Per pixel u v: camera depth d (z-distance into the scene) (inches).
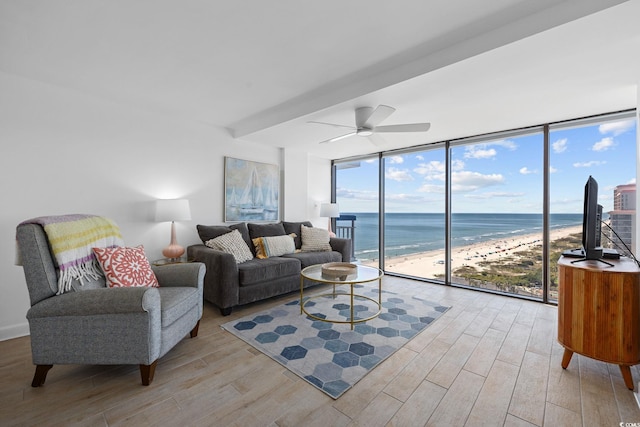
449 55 76.2
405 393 62.0
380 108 89.0
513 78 83.7
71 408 56.9
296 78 95.5
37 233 65.2
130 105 119.9
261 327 97.7
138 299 61.9
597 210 80.9
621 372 65.6
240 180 159.2
